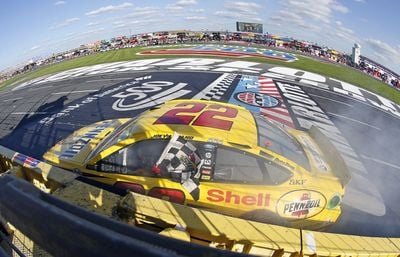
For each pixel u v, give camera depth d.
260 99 12.30
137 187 4.18
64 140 5.80
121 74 18.88
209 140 4.11
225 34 49.50
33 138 9.31
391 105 14.79
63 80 20.58
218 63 21.66
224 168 4.04
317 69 22.81
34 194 1.12
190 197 4.05
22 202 1.06
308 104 12.23
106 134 5.57
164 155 4.16
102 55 38.81
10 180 1.24
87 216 1.02
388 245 3.74
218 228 3.12
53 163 4.89
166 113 4.79
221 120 4.55
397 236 4.89
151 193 4.13
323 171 4.33
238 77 16.27
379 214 5.47
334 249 3.30
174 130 4.27
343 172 4.33
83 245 0.83
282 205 3.97
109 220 1.01
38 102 14.41
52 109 12.55
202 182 4.05
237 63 21.83
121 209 3.28
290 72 19.30
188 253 0.88
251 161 4.04
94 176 4.40
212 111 4.85
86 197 3.44
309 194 4.05
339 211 4.38
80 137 5.73
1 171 5.52
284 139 4.62
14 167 4.65
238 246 3.11
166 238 0.94
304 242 3.24
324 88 15.52
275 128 4.89
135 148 4.27
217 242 3.12
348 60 37.34
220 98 12.35
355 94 15.36
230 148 4.07
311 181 4.11
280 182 4.00
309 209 4.11
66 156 4.97
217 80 15.47
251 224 3.27
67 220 0.93
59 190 3.56
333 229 4.93
